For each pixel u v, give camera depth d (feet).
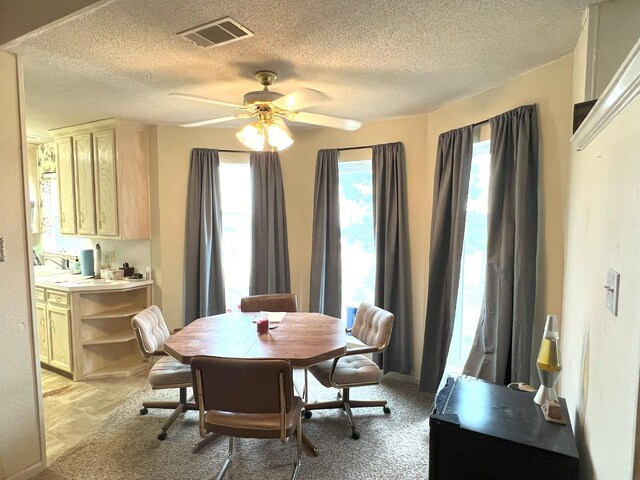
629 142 3.62
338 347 7.52
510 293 7.87
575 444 4.89
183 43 6.49
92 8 5.28
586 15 5.71
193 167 12.66
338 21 5.78
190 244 12.68
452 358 10.73
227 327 8.88
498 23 5.91
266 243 13.04
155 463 7.57
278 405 6.18
